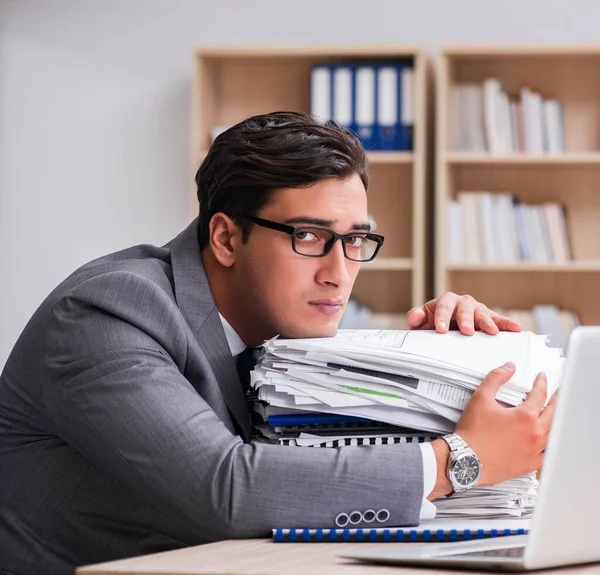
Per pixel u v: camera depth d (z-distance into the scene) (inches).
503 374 47.8
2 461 55.3
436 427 48.4
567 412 32.4
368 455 44.8
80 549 53.2
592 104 161.6
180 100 171.8
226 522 43.3
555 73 162.2
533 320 158.4
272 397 49.7
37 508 53.6
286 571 31.9
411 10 166.7
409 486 44.1
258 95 168.2
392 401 48.3
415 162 153.8
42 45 174.4
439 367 48.6
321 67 157.4
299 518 43.3
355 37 168.1
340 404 48.4
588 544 34.1
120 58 173.0
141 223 171.9
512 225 155.5
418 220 153.8
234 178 56.1
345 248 55.6
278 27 169.6
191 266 57.7
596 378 33.2
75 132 173.5
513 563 32.3
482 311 58.9
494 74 163.3
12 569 53.4
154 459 45.4
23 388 54.9
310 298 55.2
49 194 173.8
